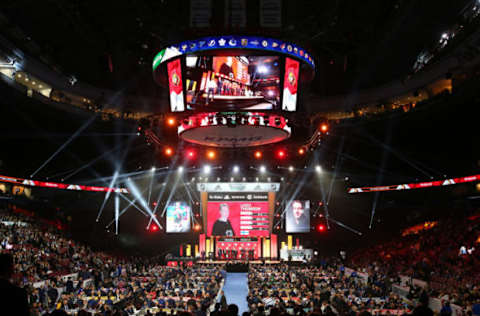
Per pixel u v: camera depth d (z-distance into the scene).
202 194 47.16
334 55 29.22
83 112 37.06
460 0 25.52
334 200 48.00
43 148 41.66
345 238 48.53
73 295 23.98
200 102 18.38
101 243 46.81
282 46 18.12
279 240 47.81
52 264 31.08
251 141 24.12
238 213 47.06
